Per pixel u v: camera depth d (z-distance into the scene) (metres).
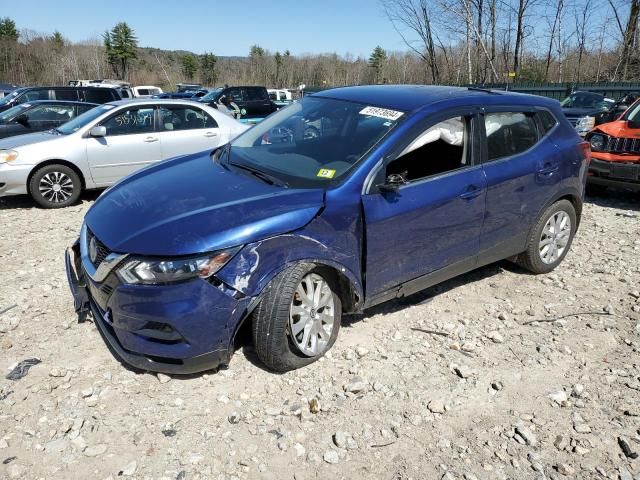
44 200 7.55
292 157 3.90
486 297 4.64
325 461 2.75
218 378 3.35
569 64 28.91
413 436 2.95
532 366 3.64
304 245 3.25
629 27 26.23
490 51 23.73
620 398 3.33
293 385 3.32
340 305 3.65
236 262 3.04
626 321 4.28
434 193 3.86
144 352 3.10
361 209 3.50
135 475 2.61
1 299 4.33
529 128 4.67
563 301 4.60
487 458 2.82
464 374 3.48
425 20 22.67
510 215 4.47
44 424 2.91
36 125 10.55
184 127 8.44
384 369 3.53
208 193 3.46
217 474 2.64
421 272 3.97
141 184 3.81
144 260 2.99
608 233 6.53
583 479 2.71
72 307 4.20
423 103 4.02
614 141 7.71
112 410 3.04
